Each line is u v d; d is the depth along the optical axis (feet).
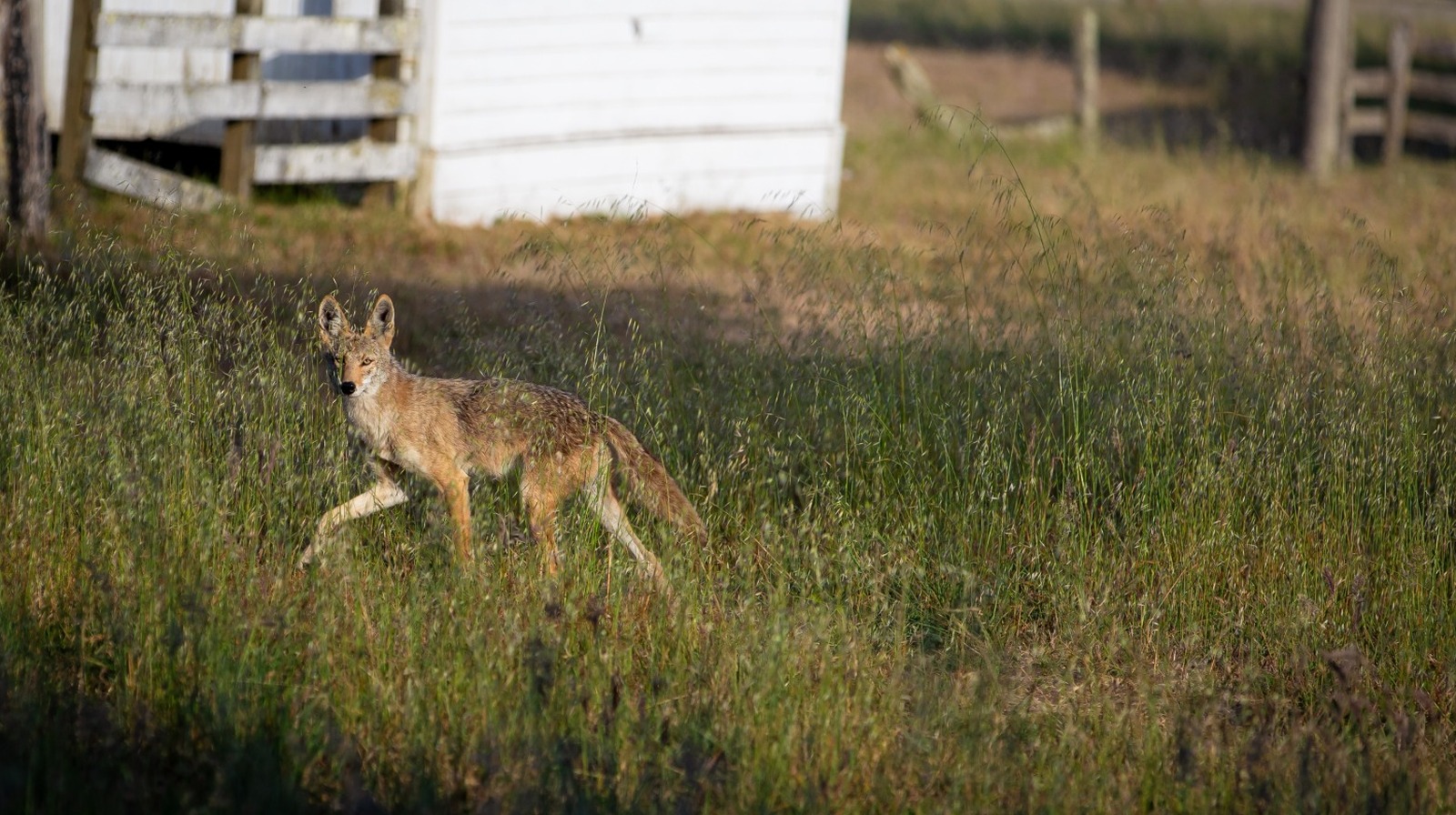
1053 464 43.29
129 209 69.36
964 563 39.96
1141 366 44.75
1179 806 28.99
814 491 40.06
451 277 69.41
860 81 183.32
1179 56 194.90
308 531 37.45
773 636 31.60
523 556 37.01
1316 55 126.21
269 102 76.18
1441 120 140.15
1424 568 38.99
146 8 81.61
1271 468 41.52
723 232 89.81
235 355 40.86
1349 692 34.35
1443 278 72.84
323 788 27.09
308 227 75.31
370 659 31.58
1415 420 42.80
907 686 32.78
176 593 31.09
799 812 27.43
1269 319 52.03
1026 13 238.68
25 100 61.00
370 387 39.17
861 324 47.01
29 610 31.94
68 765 26.14
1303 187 115.34
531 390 40.57
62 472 36.32
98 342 42.80
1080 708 34.12
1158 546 40.24
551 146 89.61
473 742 28.14
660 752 28.76
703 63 96.37
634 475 39.47
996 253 72.59
